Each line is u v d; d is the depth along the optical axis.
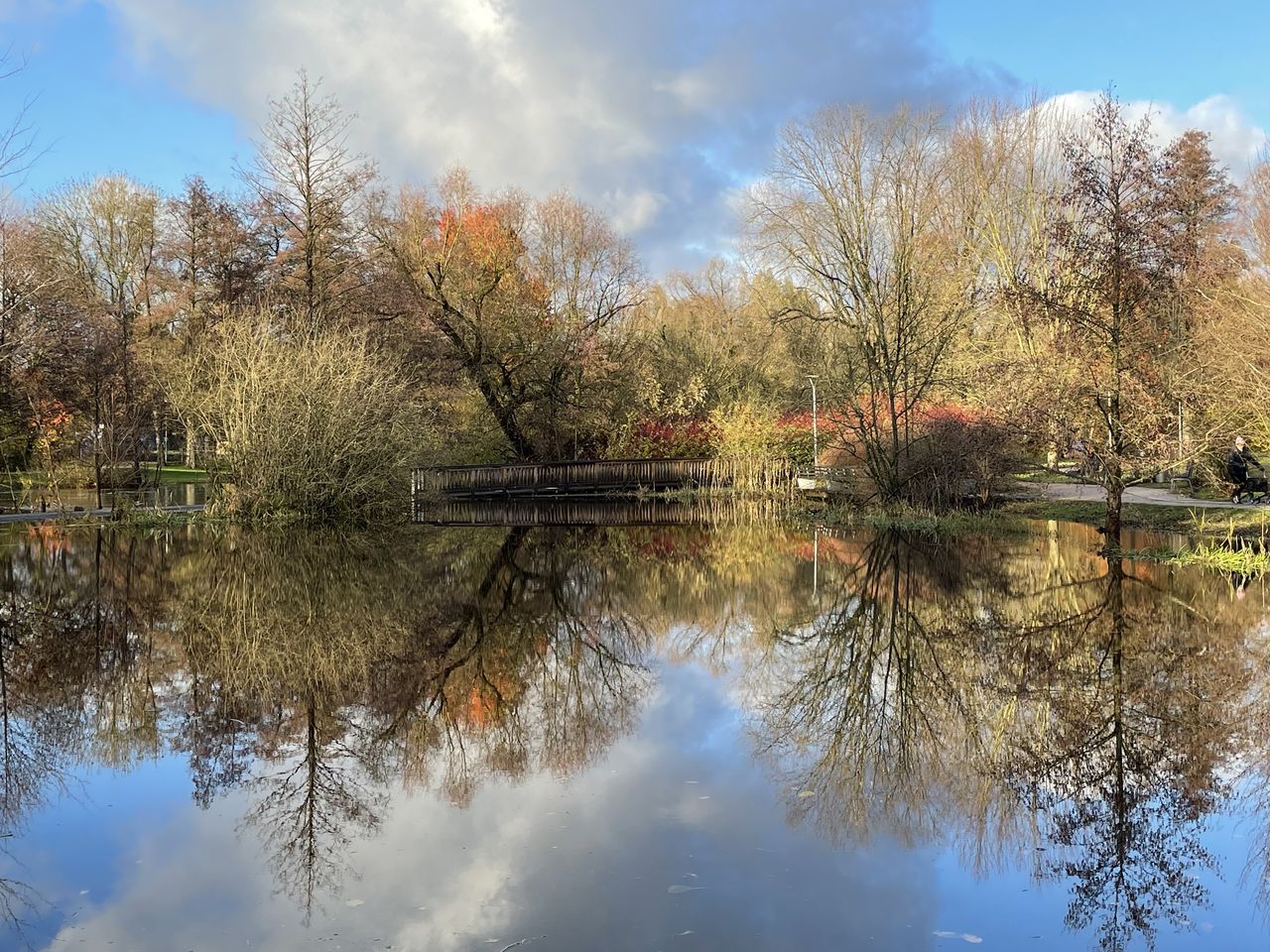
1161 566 13.85
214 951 3.83
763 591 13.26
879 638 10.14
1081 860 4.75
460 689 8.14
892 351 22.44
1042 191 26.80
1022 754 6.43
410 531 20.67
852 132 21.20
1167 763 6.21
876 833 5.06
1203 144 21.12
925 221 21.36
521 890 4.35
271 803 5.54
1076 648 9.36
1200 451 14.97
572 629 10.73
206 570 14.23
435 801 5.57
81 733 6.92
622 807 5.45
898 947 3.86
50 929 4.04
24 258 21.34
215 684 8.17
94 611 11.15
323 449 20.02
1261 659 8.77
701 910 4.14
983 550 16.38
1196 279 15.46
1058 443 15.34
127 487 26.33
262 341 20.36
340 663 8.92
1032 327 15.84
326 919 4.09
